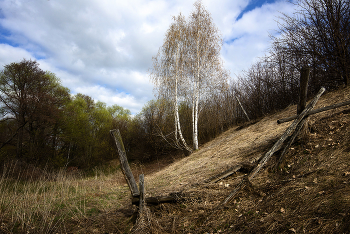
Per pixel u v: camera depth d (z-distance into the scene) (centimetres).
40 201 602
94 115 3288
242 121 1597
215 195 422
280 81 1103
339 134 427
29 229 448
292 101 1073
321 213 258
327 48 766
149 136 2097
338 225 229
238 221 321
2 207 545
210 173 600
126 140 2717
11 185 757
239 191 389
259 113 1331
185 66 1538
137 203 462
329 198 274
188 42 1535
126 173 473
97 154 2845
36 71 2272
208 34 1523
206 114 1742
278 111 1101
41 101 2275
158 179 833
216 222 343
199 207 402
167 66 1569
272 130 773
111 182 1033
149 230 377
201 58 1527
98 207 580
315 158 393
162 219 410
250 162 498
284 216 284
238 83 1638
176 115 1573
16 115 2156
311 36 805
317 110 448
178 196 445
